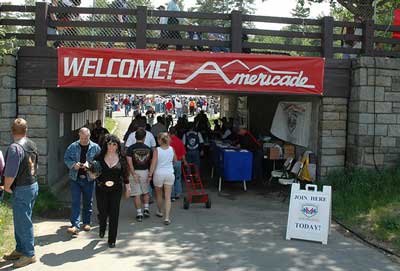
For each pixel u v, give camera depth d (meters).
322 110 11.17
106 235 7.43
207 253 6.69
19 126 5.89
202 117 17.55
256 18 10.77
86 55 10.03
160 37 11.26
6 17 10.55
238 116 20.70
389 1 16.95
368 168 10.77
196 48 11.80
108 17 11.38
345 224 8.39
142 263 6.17
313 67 10.84
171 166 8.44
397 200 9.09
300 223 7.57
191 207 9.84
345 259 6.59
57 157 11.42
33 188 5.97
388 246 7.14
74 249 6.68
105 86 10.12
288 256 6.67
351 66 11.08
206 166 16.08
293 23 10.98
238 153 11.55
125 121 34.28
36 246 6.76
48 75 9.98
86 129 7.33
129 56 10.16
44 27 10.01
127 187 6.95
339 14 20.83
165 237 7.45
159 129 11.49
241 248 6.99
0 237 6.90
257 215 9.23
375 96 10.73
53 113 10.83
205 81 10.42
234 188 12.28
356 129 10.84
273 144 13.34
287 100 13.53
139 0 11.71
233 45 10.61
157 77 10.27
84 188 7.48
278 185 12.65
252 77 10.56
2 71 9.49
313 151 11.73
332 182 10.76
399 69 10.80
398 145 10.88
